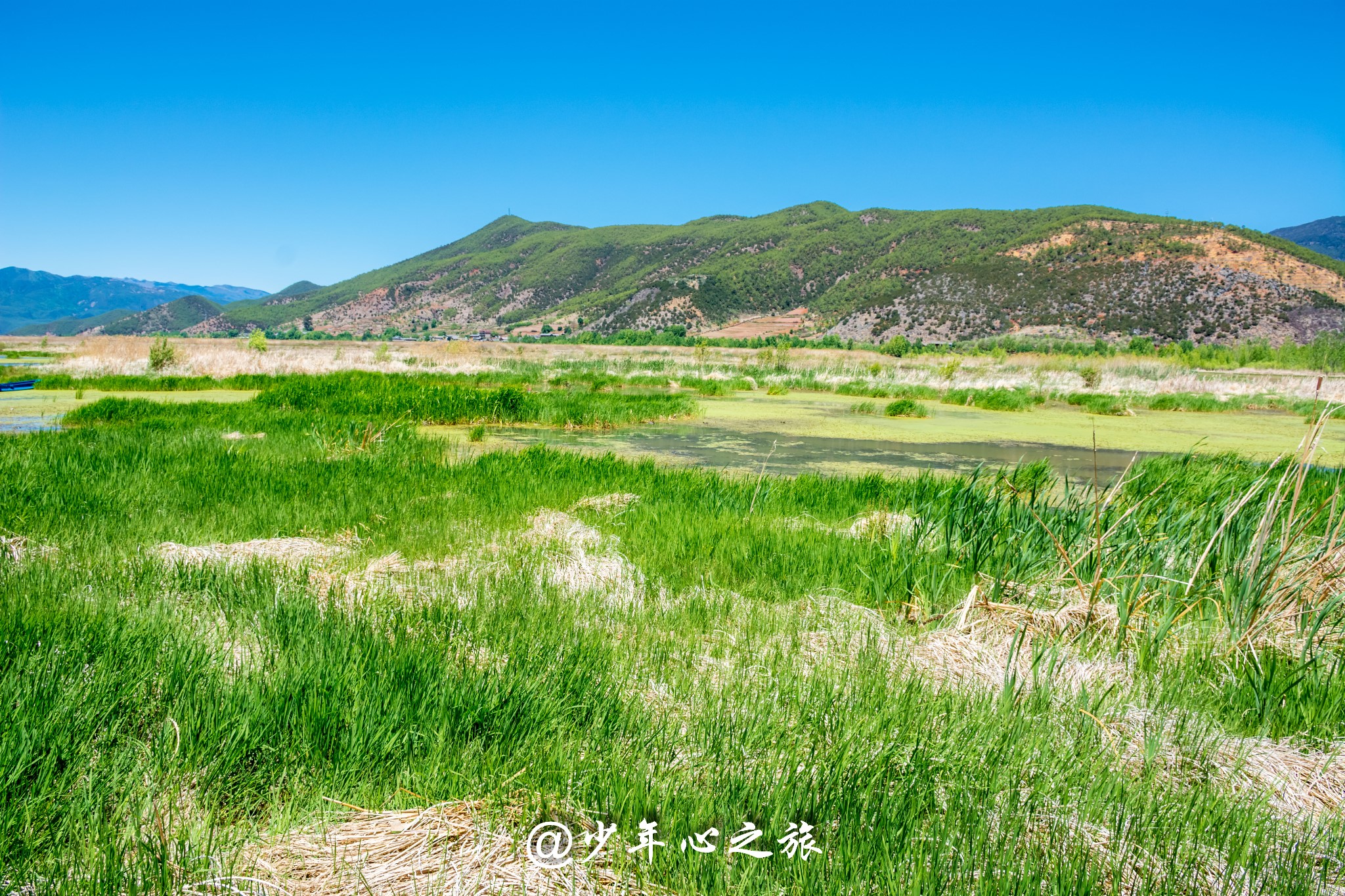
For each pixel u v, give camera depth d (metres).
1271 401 22.17
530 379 24.62
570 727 2.70
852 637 3.88
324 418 12.32
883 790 2.35
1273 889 2.06
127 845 1.96
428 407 14.84
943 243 193.62
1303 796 2.61
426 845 2.04
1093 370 27.11
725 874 1.97
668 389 24.56
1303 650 3.58
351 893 1.88
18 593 3.68
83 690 2.60
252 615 3.67
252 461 8.20
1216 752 2.85
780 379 26.28
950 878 1.98
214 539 5.35
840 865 2.00
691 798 2.26
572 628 3.71
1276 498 3.85
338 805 2.21
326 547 5.25
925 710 2.92
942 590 4.38
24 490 6.14
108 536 5.17
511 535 5.49
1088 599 4.22
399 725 2.55
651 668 3.35
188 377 21.36
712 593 4.45
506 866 1.99
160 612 3.50
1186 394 22.70
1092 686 3.38
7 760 2.14
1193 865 2.15
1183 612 3.92
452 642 3.40
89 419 12.72
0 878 1.82
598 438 13.28
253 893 1.84
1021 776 2.55
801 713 2.87
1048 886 2.01
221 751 2.37
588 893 1.92
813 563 4.95
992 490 6.52
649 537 5.56
